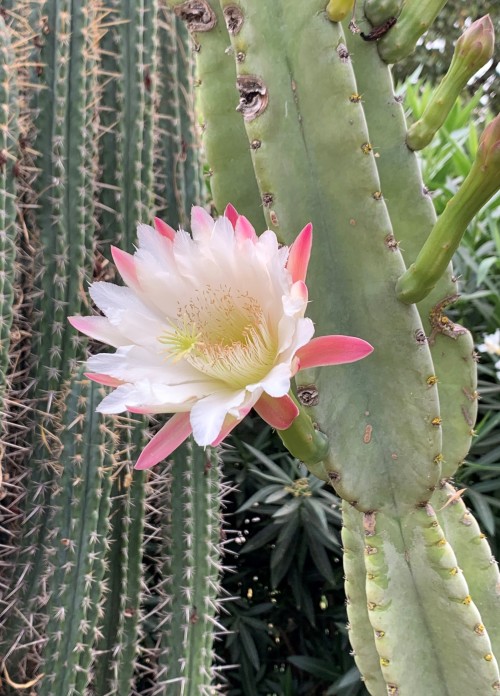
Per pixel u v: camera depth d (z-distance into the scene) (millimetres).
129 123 612
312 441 406
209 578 594
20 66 566
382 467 426
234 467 814
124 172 611
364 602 497
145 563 752
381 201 417
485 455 741
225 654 818
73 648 516
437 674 427
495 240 777
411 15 458
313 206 425
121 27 614
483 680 419
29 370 569
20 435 566
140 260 395
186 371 389
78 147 573
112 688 562
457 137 931
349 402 424
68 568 527
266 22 419
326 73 413
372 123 471
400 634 420
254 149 419
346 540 497
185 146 666
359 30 457
